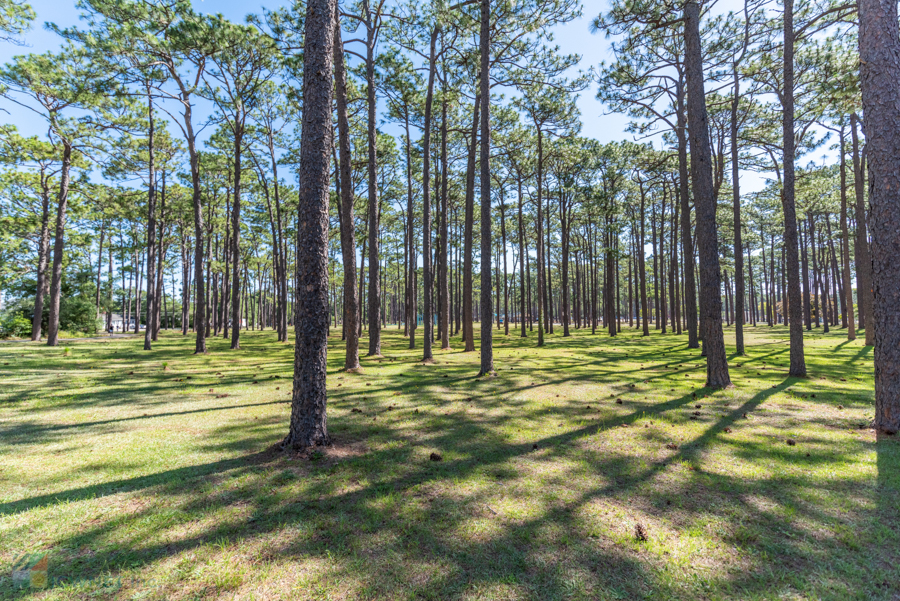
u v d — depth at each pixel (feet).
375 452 15.72
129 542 9.29
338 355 54.95
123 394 27.12
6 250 95.66
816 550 8.97
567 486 12.53
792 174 32.04
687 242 60.59
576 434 18.01
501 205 98.94
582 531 9.83
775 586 7.75
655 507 11.12
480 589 7.66
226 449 16.03
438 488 12.40
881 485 12.32
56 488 12.29
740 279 49.39
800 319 32.60
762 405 23.09
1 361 44.73
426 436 17.80
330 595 7.50
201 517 10.53
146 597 7.39
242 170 93.40
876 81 18.19
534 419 20.66
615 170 82.58
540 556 8.79
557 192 88.79
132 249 113.19
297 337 16.16
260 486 12.49
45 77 58.80
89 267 122.52
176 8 53.21
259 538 9.54
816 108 45.93
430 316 47.70
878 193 18.20
